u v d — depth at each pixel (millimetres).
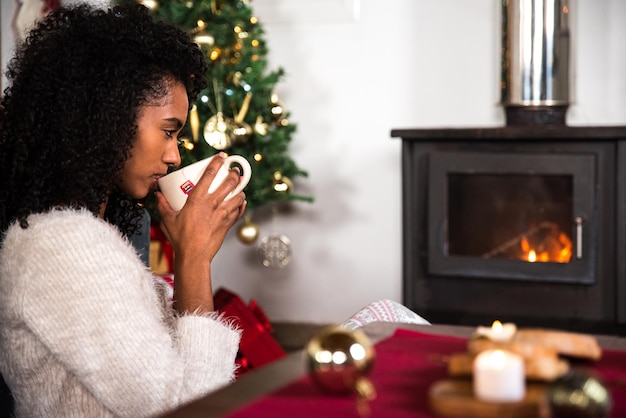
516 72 2814
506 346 680
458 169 2727
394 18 3381
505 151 2699
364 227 3471
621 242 2588
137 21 1271
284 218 3564
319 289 3539
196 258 1291
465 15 3295
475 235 2787
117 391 1098
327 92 3479
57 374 1140
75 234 1118
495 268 2697
